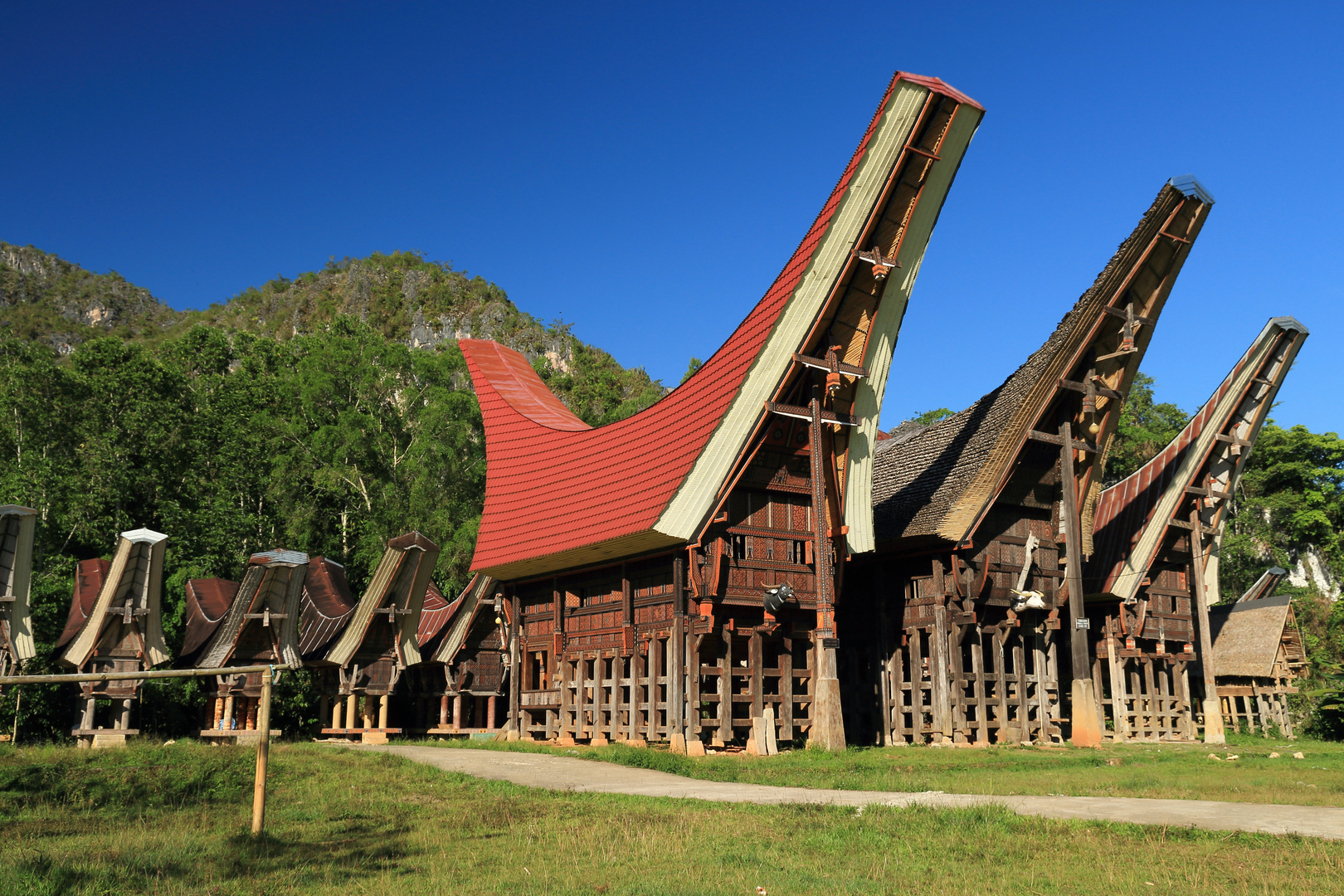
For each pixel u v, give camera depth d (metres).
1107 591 31.55
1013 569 28.80
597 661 26.70
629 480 26.45
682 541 23.69
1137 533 31.80
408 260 167.75
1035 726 28.72
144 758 17.34
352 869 10.01
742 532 24.75
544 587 29.62
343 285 159.88
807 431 25.80
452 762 20.02
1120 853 10.11
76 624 25.38
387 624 28.67
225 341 55.19
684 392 26.69
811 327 24.16
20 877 9.26
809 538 25.80
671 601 24.30
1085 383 28.52
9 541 22.34
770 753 23.69
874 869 9.58
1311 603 53.16
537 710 29.88
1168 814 12.27
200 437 44.16
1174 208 26.72
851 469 26.08
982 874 9.30
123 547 23.33
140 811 13.89
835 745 23.05
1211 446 32.00
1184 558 33.44
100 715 28.14
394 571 27.84
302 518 45.22
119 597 23.72
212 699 27.20
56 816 13.39
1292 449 59.66
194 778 15.98
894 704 28.64
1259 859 9.71
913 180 23.83
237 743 22.62
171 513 39.38
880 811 12.81
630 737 24.89
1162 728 31.80
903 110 22.86
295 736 28.66
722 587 24.09
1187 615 33.31
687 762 20.16
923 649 28.62
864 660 30.86
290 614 26.45
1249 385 31.67
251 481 45.53
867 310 24.88
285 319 153.50
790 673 25.19
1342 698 35.44
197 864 10.26
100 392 41.31
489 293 149.50
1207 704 31.16
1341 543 57.81
